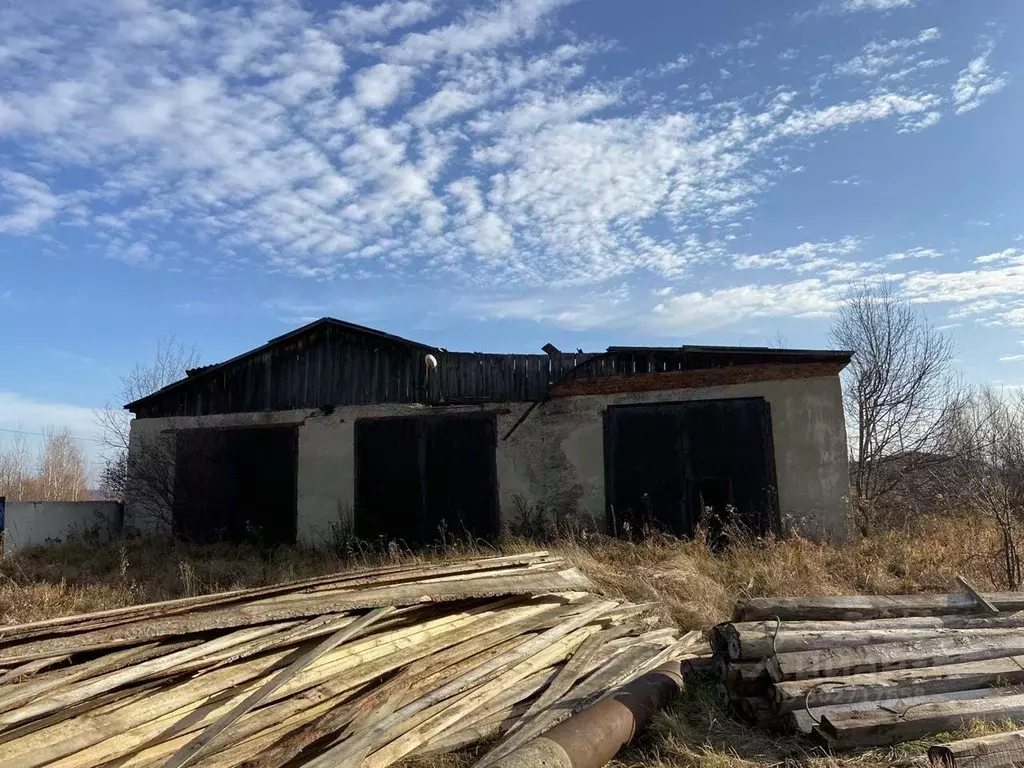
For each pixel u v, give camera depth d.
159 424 16.91
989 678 5.29
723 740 4.95
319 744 3.88
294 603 4.75
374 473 14.66
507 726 4.60
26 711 3.22
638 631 6.91
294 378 15.77
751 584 8.81
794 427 12.12
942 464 15.41
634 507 12.76
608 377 13.27
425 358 14.55
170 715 3.58
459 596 5.47
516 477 13.62
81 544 15.43
